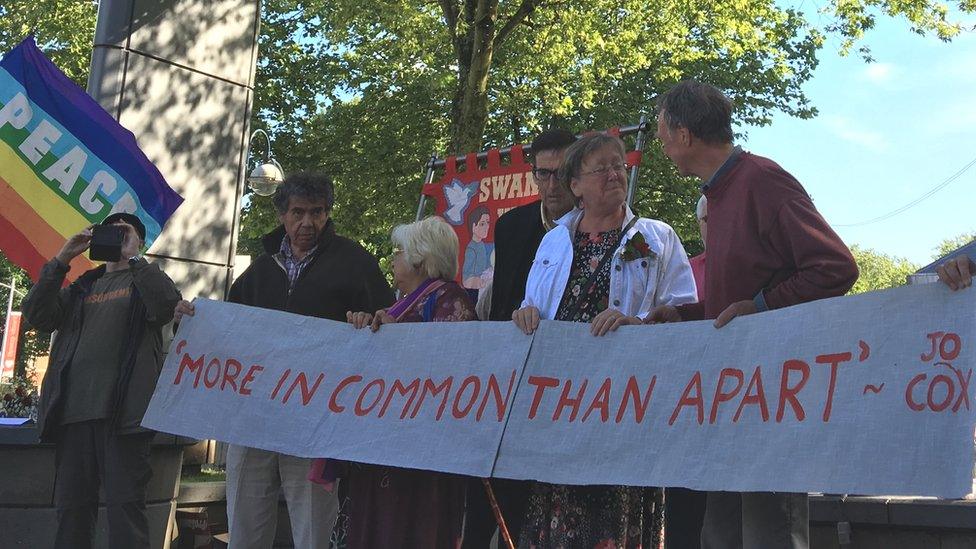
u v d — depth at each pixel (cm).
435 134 1905
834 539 520
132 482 476
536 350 346
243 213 2002
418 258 397
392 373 385
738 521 325
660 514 349
